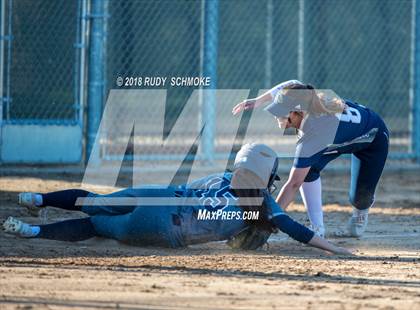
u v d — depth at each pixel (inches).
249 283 699.4
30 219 1056.8
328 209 1272.1
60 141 1656.0
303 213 1199.6
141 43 2054.6
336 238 1007.6
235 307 612.4
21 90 1653.5
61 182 1459.2
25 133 1635.1
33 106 1665.8
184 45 2119.8
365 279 736.3
